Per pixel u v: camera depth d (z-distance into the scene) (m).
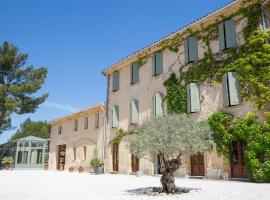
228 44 14.82
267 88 12.74
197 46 16.95
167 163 9.46
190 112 16.17
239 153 13.66
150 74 20.31
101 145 24.27
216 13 15.76
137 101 20.95
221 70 15.05
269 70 12.88
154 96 19.05
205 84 15.91
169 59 18.84
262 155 12.42
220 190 9.60
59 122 32.75
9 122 32.44
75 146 28.64
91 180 15.41
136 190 10.27
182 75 17.59
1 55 31.64
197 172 15.73
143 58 21.27
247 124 13.11
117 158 22.36
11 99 29.09
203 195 8.50
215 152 14.51
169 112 17.83
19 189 11.02
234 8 15.03
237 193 8.73
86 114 27.67
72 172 25.83
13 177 18.36
